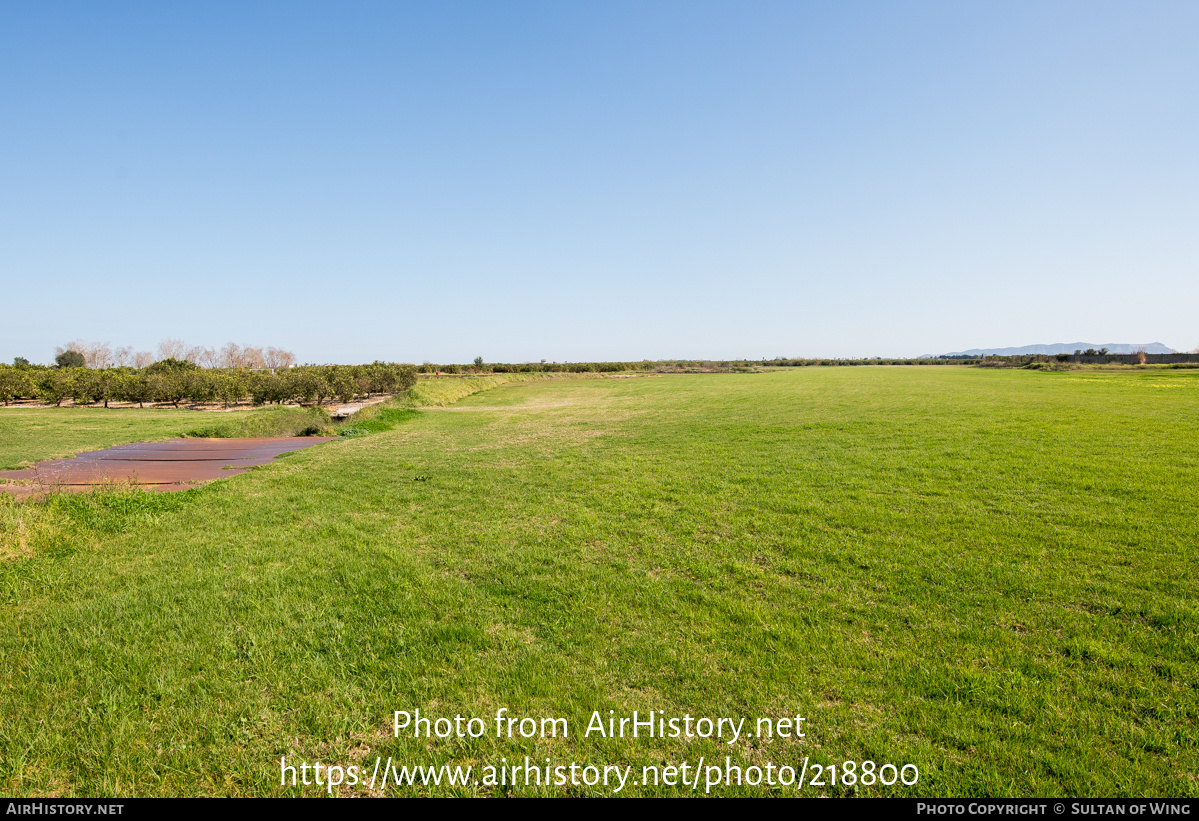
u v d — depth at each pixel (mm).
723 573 6336
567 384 58719
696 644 4742
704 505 9266
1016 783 3162
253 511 9586
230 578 6430
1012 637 4695
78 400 35406
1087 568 6016
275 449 17906
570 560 6891
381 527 8586
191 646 4832
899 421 18297
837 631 4895
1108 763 3266
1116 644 4516
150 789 3256
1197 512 7648
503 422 25250
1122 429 14641
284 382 33312
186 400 37312
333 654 4668
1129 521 7418
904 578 5988
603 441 17812
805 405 26484
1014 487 9430
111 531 8391
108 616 5453
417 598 5816
